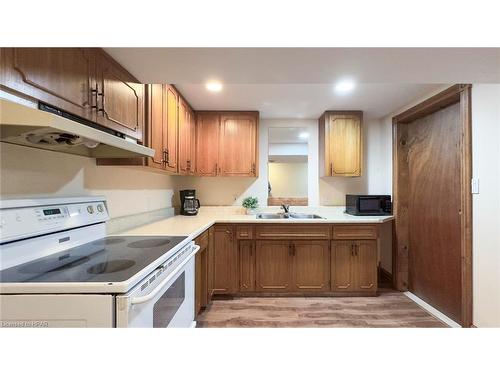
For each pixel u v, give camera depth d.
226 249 2.66
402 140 2.91
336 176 3.04
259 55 1.23
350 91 2.44
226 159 3.02
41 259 1.17
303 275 2.69
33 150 1.25
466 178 1.86
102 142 1.08
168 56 1.27
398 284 2.87
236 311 2.38
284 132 3.40
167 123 2.12
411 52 1.13
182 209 3.05
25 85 0.83
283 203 3.37
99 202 1.60
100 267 1.04
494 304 1.67
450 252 2.26
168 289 1.26
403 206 2.89
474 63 1.24
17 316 0.85
